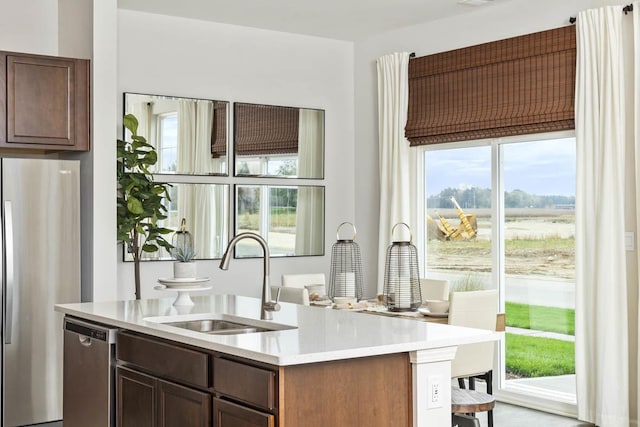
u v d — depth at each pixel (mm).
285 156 7246
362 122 7598
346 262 6504
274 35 7207
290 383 2783
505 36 6207
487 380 4910
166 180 6570
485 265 6438
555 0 5809
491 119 6211
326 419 2867
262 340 3078
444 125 6613
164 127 6574
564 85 5715
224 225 6875
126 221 5969
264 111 7125
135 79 6461
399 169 7027
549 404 5844
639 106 5188
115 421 3930
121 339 3832
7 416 5188
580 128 5480
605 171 5324
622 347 5238
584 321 5449
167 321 3867
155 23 6555
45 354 5316
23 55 5383
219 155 6852
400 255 5254
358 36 7453
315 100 7453
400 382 3088
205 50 6812
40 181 5301
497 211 6309
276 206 7184
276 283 7176
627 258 5328
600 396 5316
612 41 5312
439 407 3143
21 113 5371
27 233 5246
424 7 6363
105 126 5625
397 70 7047
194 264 4352
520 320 6164
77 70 5559
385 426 3033
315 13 6582
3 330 5168
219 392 3104
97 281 5566
